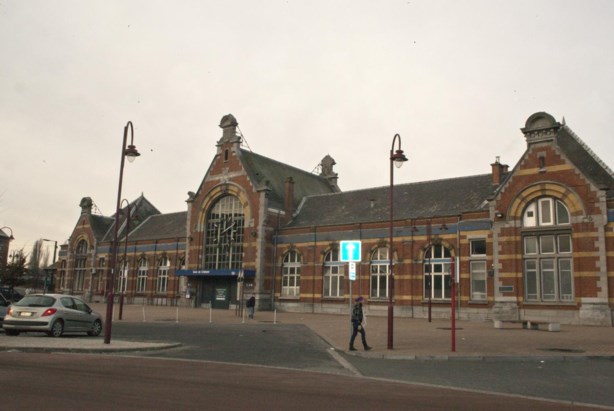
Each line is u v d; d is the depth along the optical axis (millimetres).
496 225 32688
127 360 13836
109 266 59562
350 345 17406
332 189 56531
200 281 47844
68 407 7977
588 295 29062
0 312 21328
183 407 8242
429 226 36438
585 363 15289
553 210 31188
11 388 9305
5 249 82688
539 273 31031
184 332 23250
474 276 34156
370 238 39219
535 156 31922
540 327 26312
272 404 8711
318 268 41500
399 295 36969
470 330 25422
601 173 30922
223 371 12445
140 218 64750
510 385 11695
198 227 48719
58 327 19297
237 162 47062
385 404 9070
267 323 29766
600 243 29078
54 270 69688
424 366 14562
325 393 9961
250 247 44406
